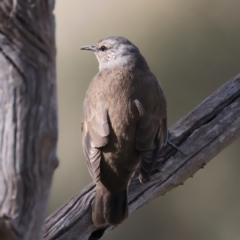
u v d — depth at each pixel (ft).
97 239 30.48
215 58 56.59
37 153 18.15
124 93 33.32
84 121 34.47
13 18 17.40
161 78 56.39
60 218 29.35
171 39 57.57
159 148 32.45
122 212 30.09
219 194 53.16
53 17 18.22
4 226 18.16
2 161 17.87
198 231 52.16
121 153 31.68
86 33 59.00
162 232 51.98
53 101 18.33
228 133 33.68
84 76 56.85
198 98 55.67
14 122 17.76
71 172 54.08
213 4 57.72
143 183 30.27
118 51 37.99
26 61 17.63
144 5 58.90
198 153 32.89
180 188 52.90
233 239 52.37
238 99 34.83
